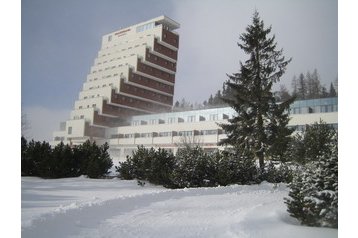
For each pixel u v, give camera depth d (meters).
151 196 11.85
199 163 16.55
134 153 20.31
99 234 6.80
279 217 7.72
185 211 9.45
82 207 8.87
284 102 23.67
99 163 19.45
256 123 23.72
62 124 62.88
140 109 63.56
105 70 66.44
